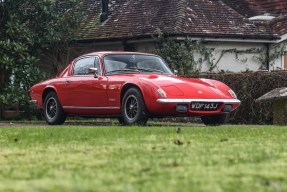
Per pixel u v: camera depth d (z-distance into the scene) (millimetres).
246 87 16172
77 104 14422
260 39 23656
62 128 10891
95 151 6578
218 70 23094
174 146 7070
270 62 24406
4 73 21859
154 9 24484
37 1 21891
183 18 22875
